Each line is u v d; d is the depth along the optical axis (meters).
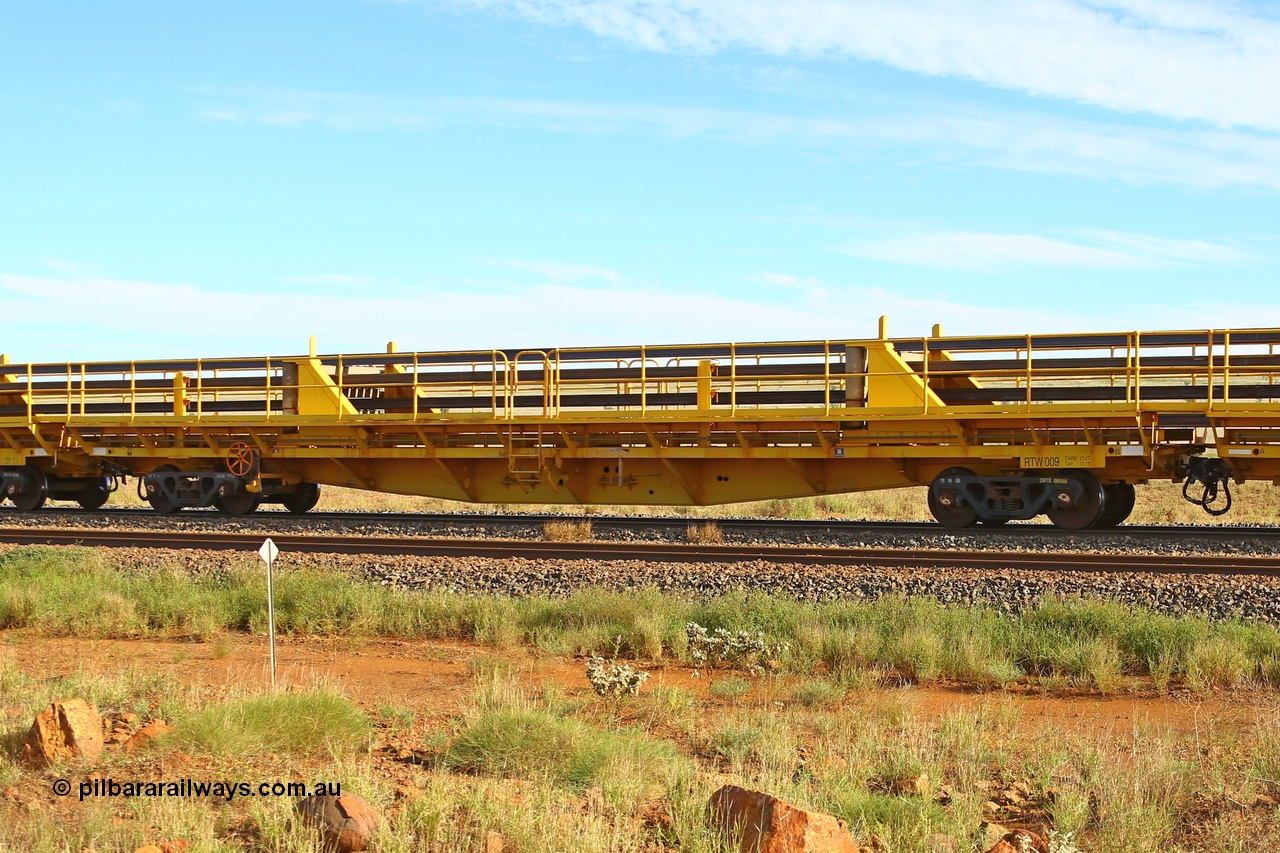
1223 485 18.58
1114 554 16.25
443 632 14.45
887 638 12.91
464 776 7.99
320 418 23.00
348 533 21.47
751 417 20.33
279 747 8.66
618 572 16.42
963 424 19.53
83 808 7.25
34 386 26.17
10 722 9.06
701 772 8.16
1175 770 7.90
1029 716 10.38
